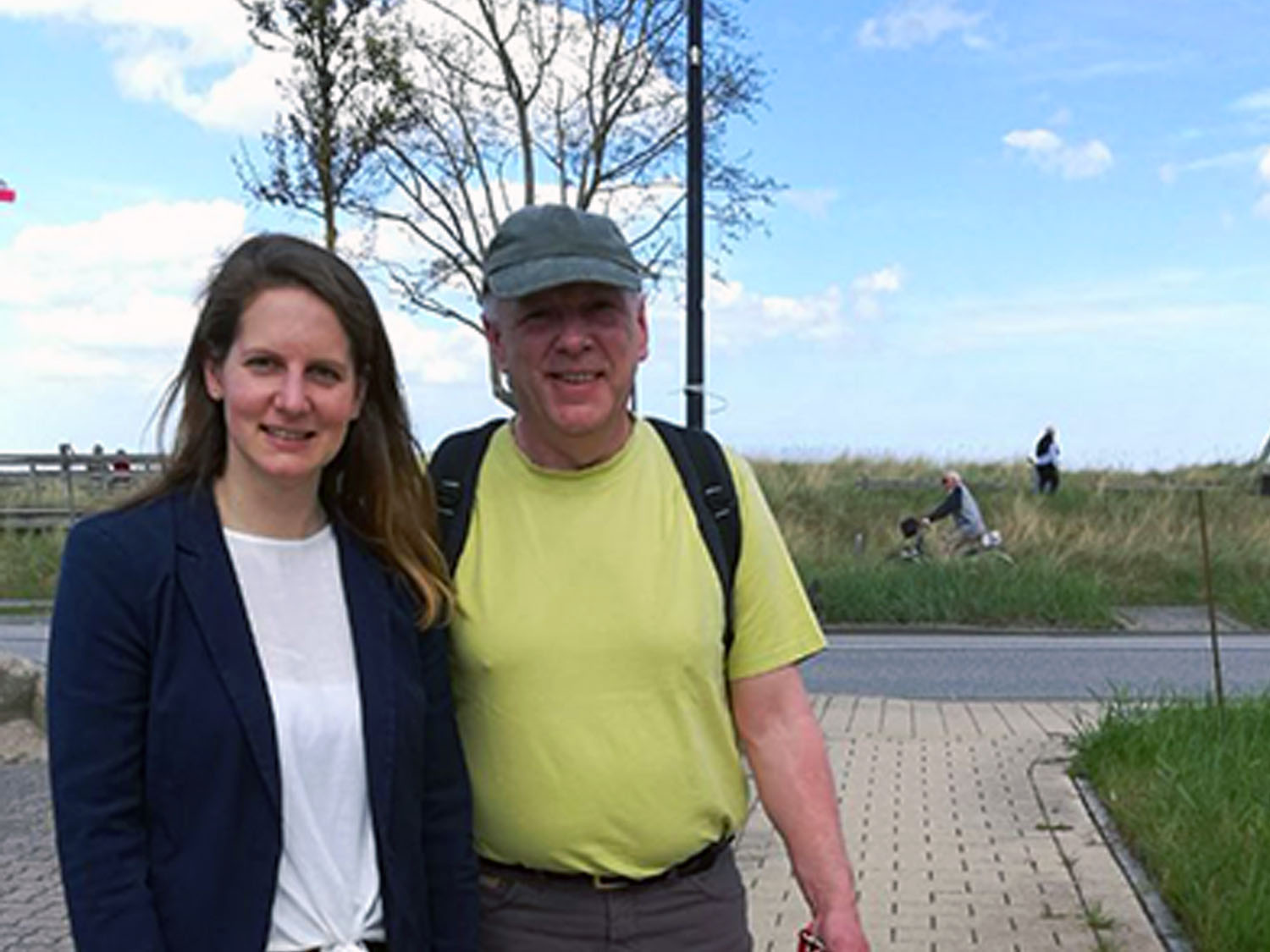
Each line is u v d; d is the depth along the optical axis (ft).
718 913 8.97
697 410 39.45
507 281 8.59
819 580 56.59
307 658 7.86
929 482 83.41
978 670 42.88
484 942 8.86
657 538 8.81
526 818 8.64
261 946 7.48
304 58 53.57
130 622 7.41
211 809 7.45
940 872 19.63
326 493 8.38
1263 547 65.77
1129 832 21.15
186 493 7.90
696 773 8.76
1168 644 49.78
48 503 75.41
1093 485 86.99
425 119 57.11
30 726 28.02
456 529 8.86
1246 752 22.50
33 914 18.11
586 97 58.70
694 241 39.50
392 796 7.93
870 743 29.37
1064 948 16.52
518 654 8.58
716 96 58.29
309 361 7.80
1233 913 16.02
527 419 8.92
